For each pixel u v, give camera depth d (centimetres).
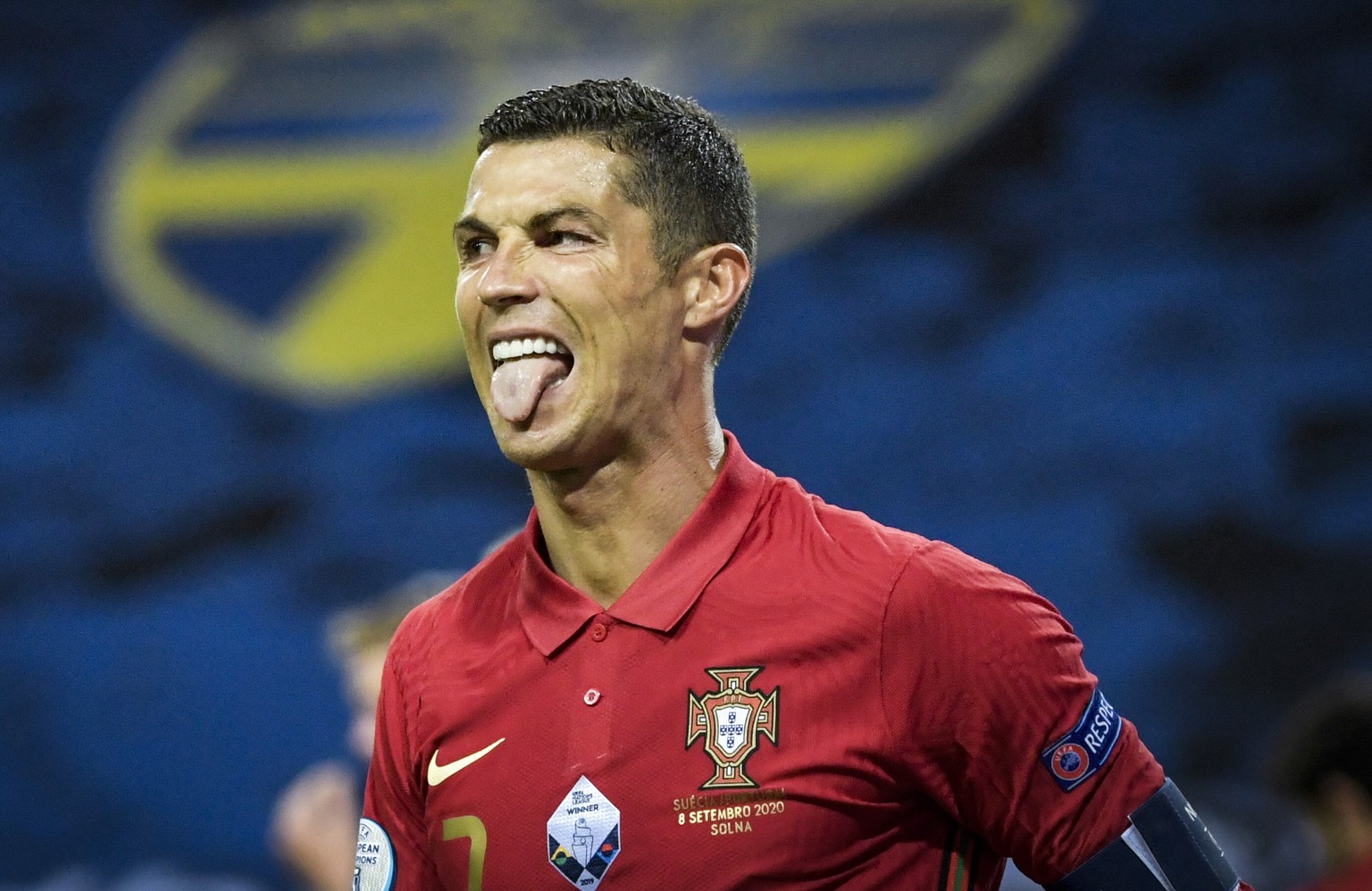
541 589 368
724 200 378
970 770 351
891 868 350
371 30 1570
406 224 1545
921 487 1424
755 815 336
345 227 1555
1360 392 1373
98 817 1507
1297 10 1418
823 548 362
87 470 1559
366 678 886
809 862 338
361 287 1545
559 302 351
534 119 368
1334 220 1395
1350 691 675
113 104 1606
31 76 1616
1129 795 358
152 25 1611
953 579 352
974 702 346
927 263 1447
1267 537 1370
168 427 1556
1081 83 1442
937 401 1430
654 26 1511
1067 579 1395
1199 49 1430
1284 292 1394
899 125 1462
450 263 1535
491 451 1514
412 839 386
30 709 1529
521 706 359
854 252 1456
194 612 1527
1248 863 1319
